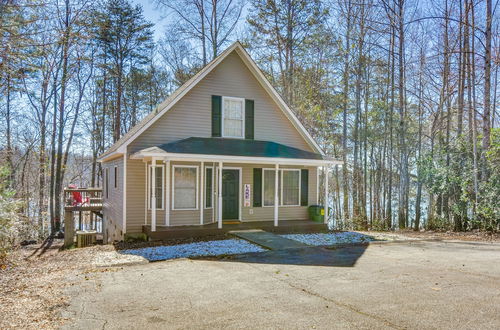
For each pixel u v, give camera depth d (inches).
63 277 271.9
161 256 349.4
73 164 1391.5
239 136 565.9
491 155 542.9
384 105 874.8
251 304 202.8
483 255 353.1
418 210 675.4
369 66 876.0
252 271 283.3
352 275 268.8
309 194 607.8
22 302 208.5
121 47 1133.7
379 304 201.5
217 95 550.6
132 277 266.5
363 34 810.2
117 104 1157.1
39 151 973.2
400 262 316.5
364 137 898.1
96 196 903.1
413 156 847.1
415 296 216.1
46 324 173.3
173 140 518.6
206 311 192.1
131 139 482.0
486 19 572.1
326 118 954.1
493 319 178.9
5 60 314.0
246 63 569.9
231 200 550.6
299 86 928.3
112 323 175.5
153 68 1222.3
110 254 374.3
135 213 490.3
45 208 935.0
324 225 554.6
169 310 193.9
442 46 693.9
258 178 570.6
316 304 202.1
